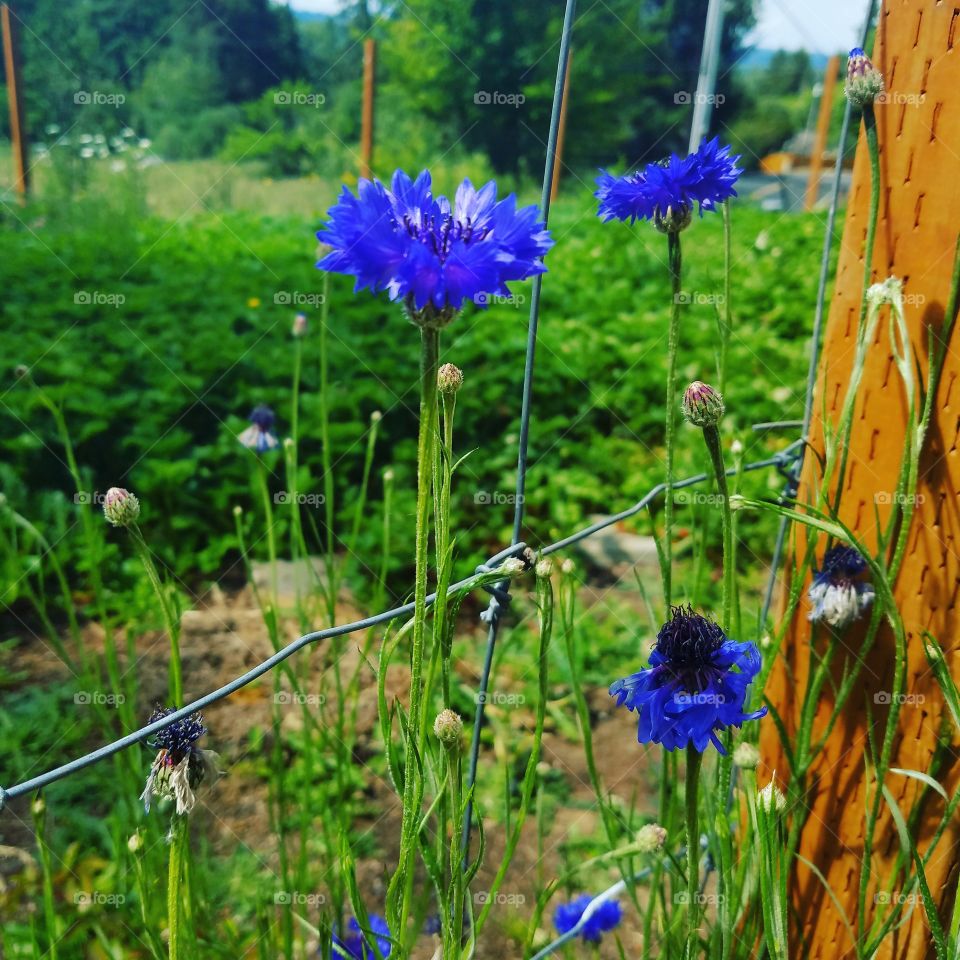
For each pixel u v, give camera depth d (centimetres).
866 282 29
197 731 29
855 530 32
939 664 28
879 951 33
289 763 56
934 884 31
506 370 107
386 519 51
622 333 122
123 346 104
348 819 49
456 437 101
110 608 72
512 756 57
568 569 34
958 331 29
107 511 29
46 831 49
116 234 157
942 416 29
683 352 117
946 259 29
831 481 32
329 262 22
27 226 162
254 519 85
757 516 85
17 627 69
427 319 22
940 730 30
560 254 160
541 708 28
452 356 110
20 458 86
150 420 93
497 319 122
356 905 26
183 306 121
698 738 26
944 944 27
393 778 26
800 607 34
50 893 34
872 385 31
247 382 104
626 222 33
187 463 85
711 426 27
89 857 47
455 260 22
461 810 26
